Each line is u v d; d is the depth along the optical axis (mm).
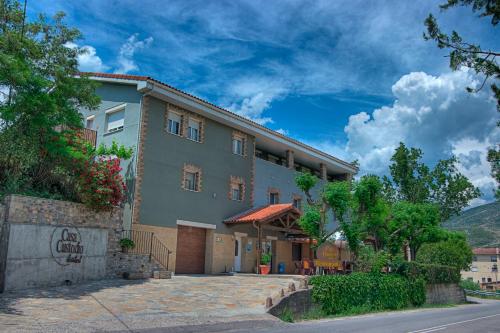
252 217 23844
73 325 9258
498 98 10086
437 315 17906
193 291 15203
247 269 25844
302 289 14734
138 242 20000
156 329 9562
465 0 9664
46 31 16531
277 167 29484
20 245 13305
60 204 14820
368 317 15703
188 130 23578
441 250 36688
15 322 9117
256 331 10391
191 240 23234
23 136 14375
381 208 20406
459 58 9938
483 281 70438
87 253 15648
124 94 22094
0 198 13477
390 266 22328
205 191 23844
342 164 35250
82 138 18375
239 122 25781
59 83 15469
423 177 44406
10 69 13016
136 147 20844
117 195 16875
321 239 20266
